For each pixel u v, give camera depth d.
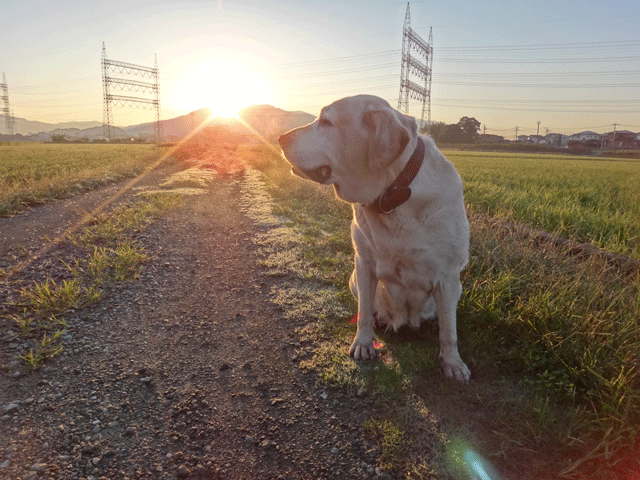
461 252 1.21
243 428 1.07
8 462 0.93
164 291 1.76
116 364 1.27
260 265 2.09
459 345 1.37
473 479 0.95
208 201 3.88
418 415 1.10
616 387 1.11
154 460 0.97
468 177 6.29
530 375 1.24
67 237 2.36
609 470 0.95
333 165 1.16
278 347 1.39
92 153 12.91
